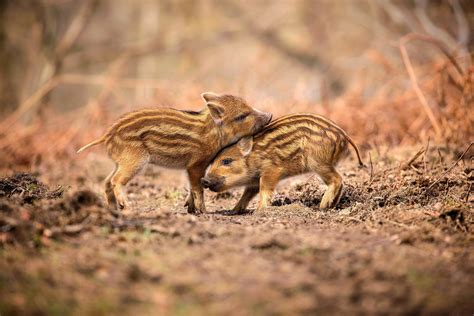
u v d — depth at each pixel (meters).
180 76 30.75
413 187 11.55
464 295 6.98
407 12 29.47
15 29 32.56
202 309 6.53
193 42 34.75
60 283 6.98
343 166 13.97
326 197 11.38
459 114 14.91
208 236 8.64
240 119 11.97
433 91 17.06
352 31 35.53
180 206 12.23
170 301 6.66
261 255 7.94
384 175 12.67
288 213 10.68
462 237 8.91
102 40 37.62
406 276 7.38
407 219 9.69
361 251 8.21
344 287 7.02
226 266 7.54
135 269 7.18
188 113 11.77
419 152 12.84
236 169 11.77
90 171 15.88
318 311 6.53
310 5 36.88
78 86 35.28
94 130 19.59
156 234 8.59
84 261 7.54
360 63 29.73
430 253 8.27
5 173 16.02
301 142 11.56
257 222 9.86
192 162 11.76
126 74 34.31
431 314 6.60
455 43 23.12
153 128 11.28
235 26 36.75
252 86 21.70
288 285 7.02
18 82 32.31
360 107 18.28
